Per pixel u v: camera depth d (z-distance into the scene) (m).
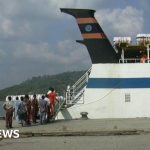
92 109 32.94
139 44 34.31
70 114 33.22
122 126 25.88
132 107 32.72
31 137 22.83
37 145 19.67
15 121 32.38
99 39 33.28
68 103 33.50
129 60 35.00
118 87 32.84
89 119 32.19
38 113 31.00
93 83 33.03
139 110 32.69
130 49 34.66
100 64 33.06
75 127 25.86
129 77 32.84
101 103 32.88
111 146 18.69
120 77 32.88
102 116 32.84
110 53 33.16
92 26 33.53
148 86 32.72
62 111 33.25
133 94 32.72
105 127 25.41
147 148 17.95
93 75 33.09
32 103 30.33
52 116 32.09
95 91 32.97
